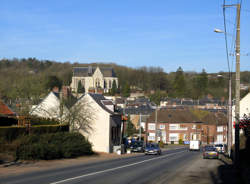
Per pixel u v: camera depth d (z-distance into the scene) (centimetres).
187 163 3002
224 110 12212
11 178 1678
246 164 2441
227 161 3309
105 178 1725
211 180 1756
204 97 14688
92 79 17038
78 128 4469
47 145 2980
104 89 16612
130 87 17062
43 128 3403
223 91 14812
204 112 11375
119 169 2264
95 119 4544
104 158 3581
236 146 2220
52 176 1773
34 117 3966
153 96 14825
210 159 3716
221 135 10525
